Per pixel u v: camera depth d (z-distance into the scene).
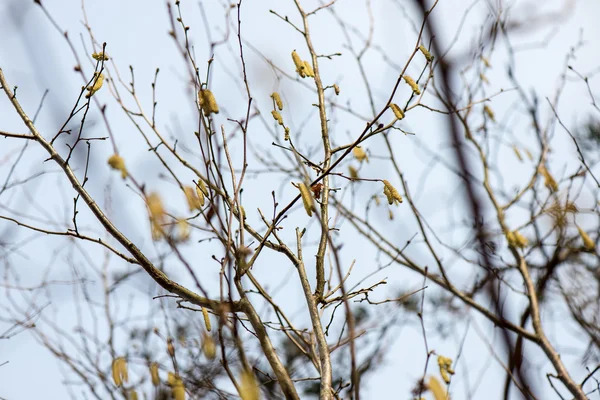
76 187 3.63
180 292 3.49
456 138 3.77
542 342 5.29
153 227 3.23
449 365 3.85
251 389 2.85
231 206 3.34
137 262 3.55
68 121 3.69
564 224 6.23
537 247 6.36
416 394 3.94
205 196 3.70
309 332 3.82
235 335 2.96
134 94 4.15
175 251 3.04
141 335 6.03
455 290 6.08
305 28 5.02
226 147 3.60
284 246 3.90
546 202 6.39
